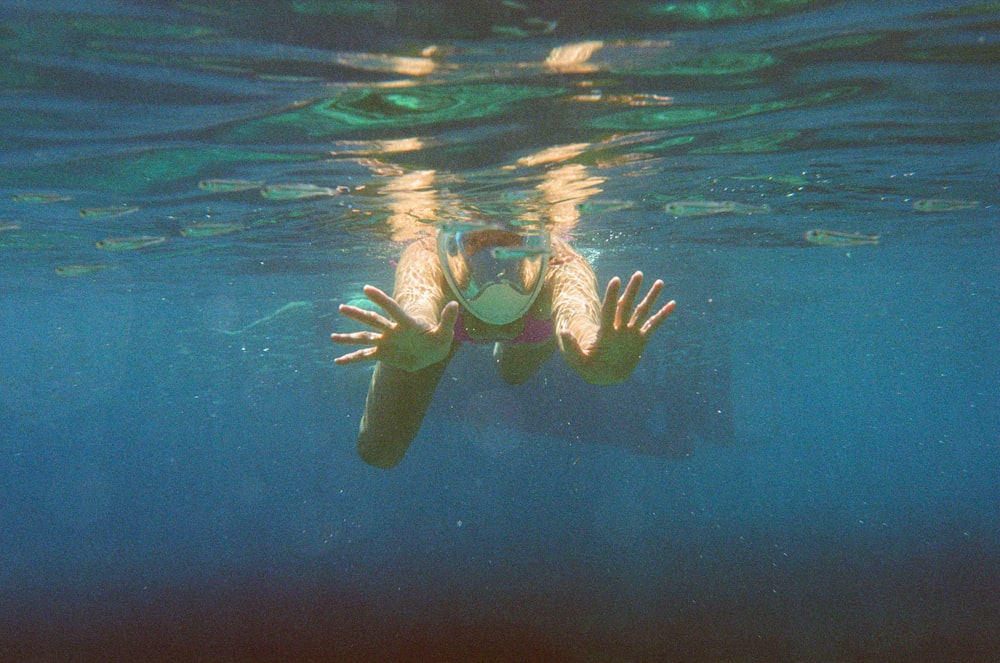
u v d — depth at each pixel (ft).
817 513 103.71
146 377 146.51
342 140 24.72
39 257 54.95
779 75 20.95
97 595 56.95
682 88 21.44
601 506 88.84
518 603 48.88
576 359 13.01
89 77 18.83
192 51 17.42
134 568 70.64
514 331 19.88
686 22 16.99
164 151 25.70
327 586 57.52
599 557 66.90
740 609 45.50
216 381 137.80
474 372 66.18
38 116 21.62
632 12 16.29
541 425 68.13
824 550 68.28
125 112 21.50
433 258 18.07
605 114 23.38
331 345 89.10
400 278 17.66
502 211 37.11
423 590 54.34
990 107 24.95
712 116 24.41
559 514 87.51
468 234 17.38
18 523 123.44
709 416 74.38
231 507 124.57
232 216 38.81
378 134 24.17
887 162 32.73
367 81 19.54
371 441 22.35
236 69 18.54
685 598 48.91
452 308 12.16
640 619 43.75
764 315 114.21
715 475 206.80
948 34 18.52
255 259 57.62
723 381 75.41
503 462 88.48
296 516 102.94
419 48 17.62
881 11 17.07
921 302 113.70
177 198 33.88
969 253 70.85
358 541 83.46
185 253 54.13
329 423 96.22
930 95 23.47
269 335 93.97
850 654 35.88
